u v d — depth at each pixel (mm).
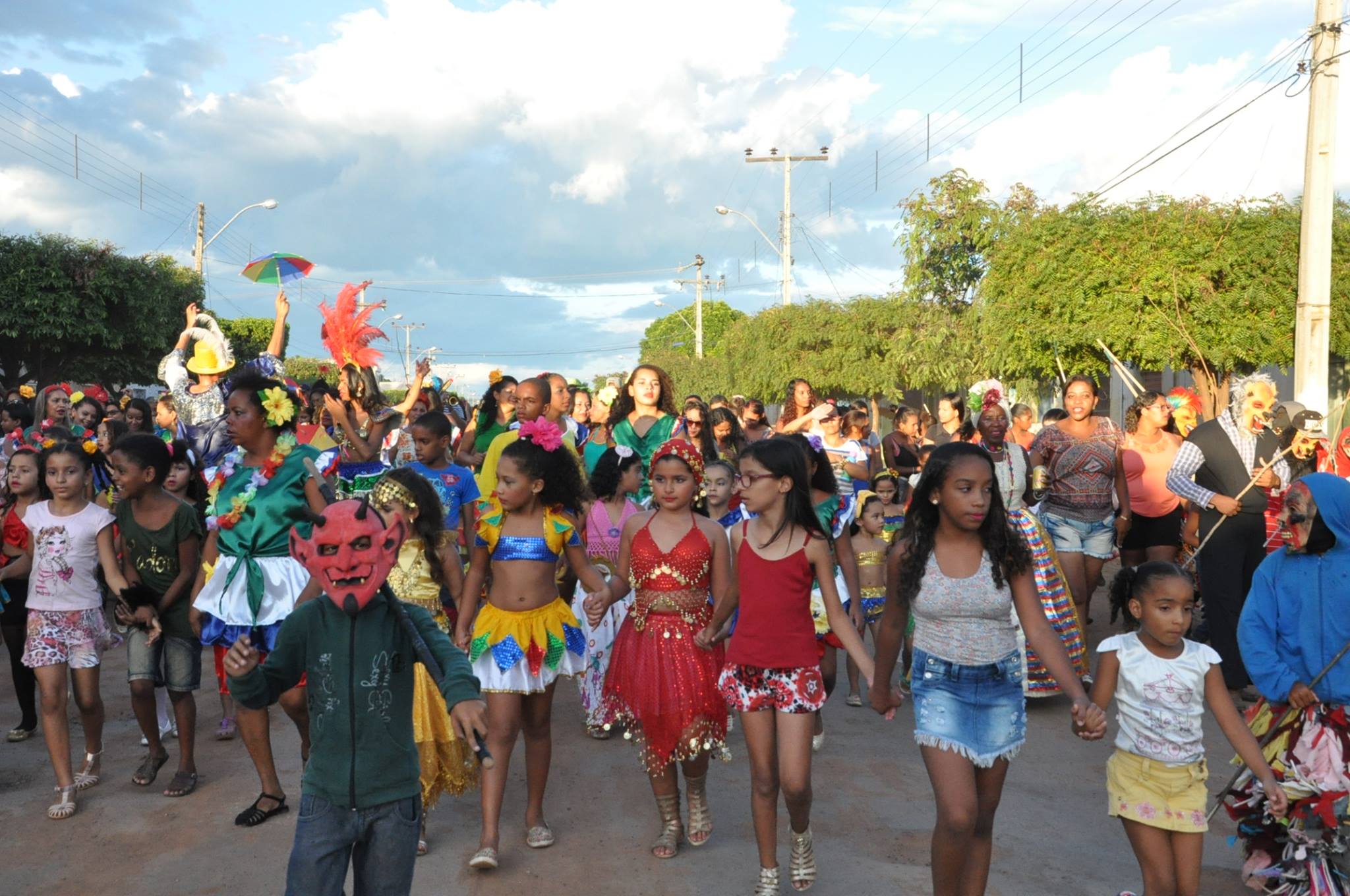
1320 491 4402
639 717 4844
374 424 7605
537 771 4992
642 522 5020
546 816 5371
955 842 3674
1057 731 6781
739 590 4484
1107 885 4551
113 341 27594
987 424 7273
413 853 3387
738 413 13680
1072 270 16453
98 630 5664
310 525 5266
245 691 3174
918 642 3893
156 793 5605
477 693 3209
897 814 5340
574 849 4945
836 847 4941
